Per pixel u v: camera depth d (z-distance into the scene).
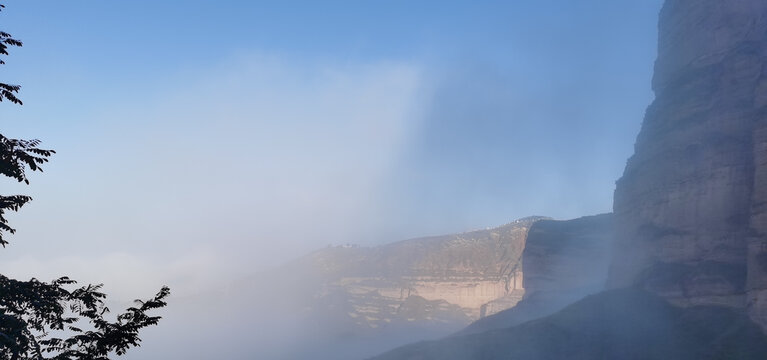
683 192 88.69
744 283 78.31
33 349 25.67
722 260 82.44
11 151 25.09
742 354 70.06
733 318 77.00
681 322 80.31
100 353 26.27
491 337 90.75
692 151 89.44
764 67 84.19
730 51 90.75
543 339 86.56
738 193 82.94
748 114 84.44
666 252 88.75
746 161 82.81
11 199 25.81
